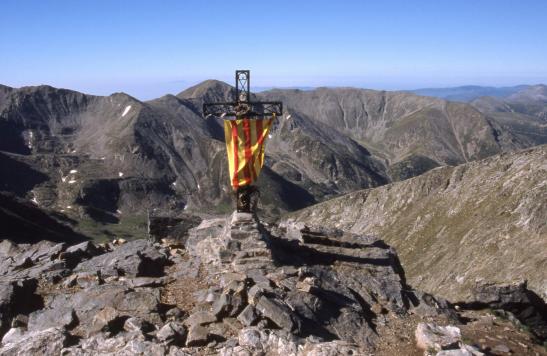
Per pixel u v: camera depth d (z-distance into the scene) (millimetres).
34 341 15961
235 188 22828
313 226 27484
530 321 23359
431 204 152875
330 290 20719
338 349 15961
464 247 110625
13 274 21859
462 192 143625
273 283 20250
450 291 94875
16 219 181875
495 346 18453
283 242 24438
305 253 24188
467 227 120750
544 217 97312
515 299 23594
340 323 18891
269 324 17750
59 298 19500
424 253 127938
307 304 19125
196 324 17219
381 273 23781
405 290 22547
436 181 167375
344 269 23375
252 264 21406
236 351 15820
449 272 103938
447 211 141125
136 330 16812
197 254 24172
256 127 22453
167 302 19391
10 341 16812
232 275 20203
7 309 18578
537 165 123688
